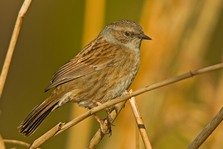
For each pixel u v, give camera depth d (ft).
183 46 43.55
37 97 53.26
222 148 40.60
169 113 41.81
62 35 52.16
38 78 53.06
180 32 43.04
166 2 42.93
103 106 27.94
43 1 52.75
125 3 48.37
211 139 40.60
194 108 41.81
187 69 43.37
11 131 52.60
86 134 39.42
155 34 42.73
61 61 52.44
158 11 42.80
